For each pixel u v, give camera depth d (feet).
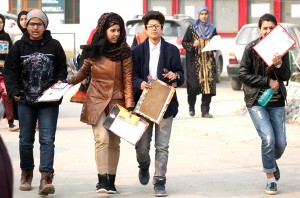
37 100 56.03
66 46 199.52
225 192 58.44
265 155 57.26
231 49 142.00
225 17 199.00
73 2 201.46
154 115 55.21
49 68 56.49
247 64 57.16
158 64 56.54
